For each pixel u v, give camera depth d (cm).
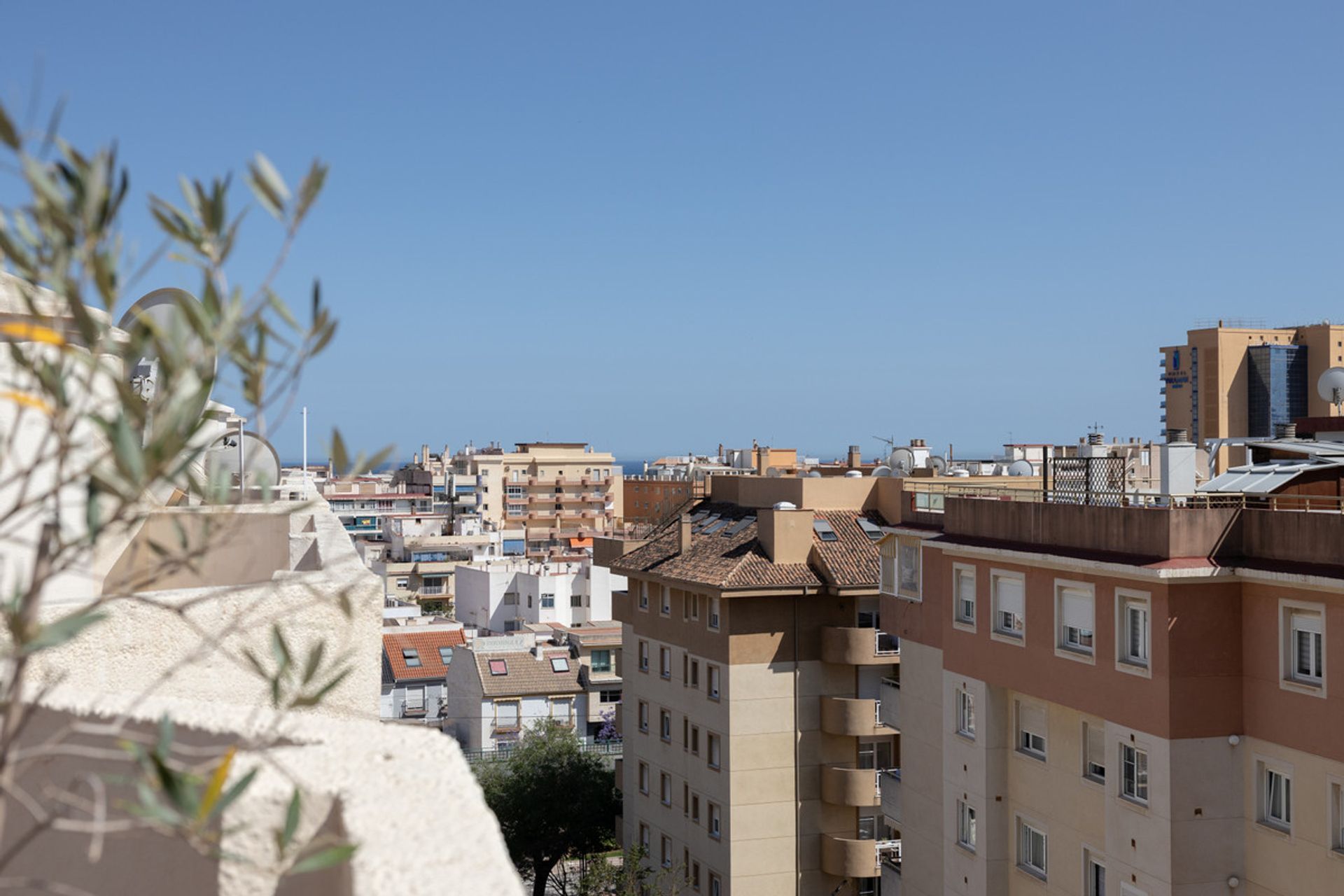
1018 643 2364
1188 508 2059
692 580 4525
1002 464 6612
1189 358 15162
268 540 843
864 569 4416
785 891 4366
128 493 251
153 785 255
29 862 416
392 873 263
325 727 383
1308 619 1830
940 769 2725
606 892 5116
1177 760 1930
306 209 259
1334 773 1762
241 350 252
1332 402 2942
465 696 8612
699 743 4609
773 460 10412
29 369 252
